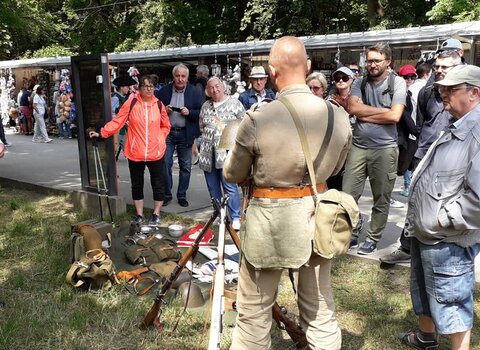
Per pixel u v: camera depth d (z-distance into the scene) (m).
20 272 4.39
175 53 13.49
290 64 2.36
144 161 5.54
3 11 14.16
